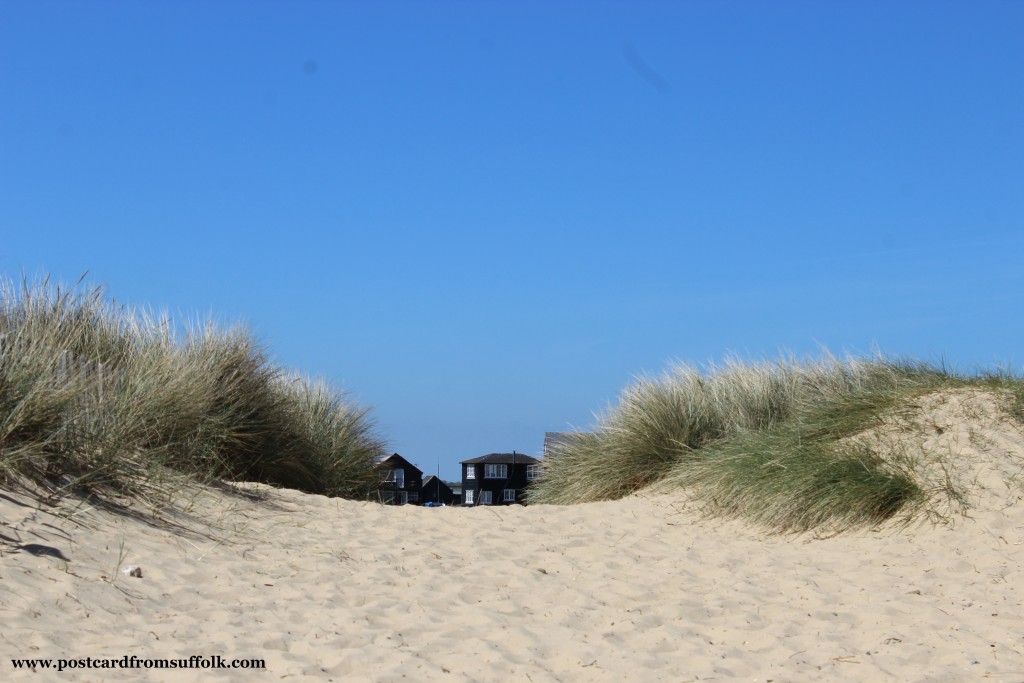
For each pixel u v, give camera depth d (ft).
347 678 15.33
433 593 20.97
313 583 21.11
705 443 36.45
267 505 28.37
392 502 43.70
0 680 13.70
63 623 16.30
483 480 83.87
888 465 27.73
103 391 27.40
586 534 28.12
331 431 40.65
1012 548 22.81
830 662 16.52
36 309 30.37
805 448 29.84
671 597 21.34
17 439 23.21
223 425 31.71
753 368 40.57
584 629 18.76
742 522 28.78
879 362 37.40
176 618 17.57
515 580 22.56
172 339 33.99
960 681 15.29
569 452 41.42
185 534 23.13
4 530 19.43
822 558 24.47
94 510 22.47
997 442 27.89
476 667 16.06
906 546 24.27
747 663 16.53
